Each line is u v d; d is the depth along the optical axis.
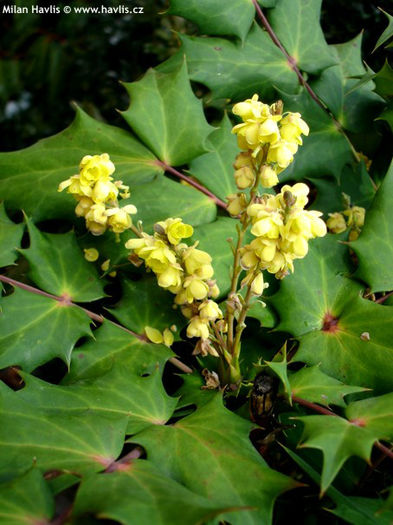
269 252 0.22
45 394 0.23
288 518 0.25
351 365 0.27
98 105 0.72
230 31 0.33
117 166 0.31
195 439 0.22
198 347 0.26
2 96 0.74
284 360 0.24
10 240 0.28
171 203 0.30
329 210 0.33
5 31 0.75
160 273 0.24
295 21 0.35
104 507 0.17
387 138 0.36
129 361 0.27
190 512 0.17
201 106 0.32
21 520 0.17
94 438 0.21
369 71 0.33
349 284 0.28
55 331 0.27
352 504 0.22
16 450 0.20
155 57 0.67
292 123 0.23
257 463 0.21
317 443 0.20
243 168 0.23
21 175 0.30
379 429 0.21
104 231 0.28
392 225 0.28
